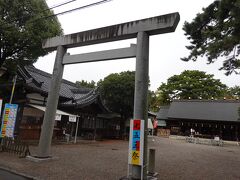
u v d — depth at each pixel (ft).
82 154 39.04
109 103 79.25
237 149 78.54
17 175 22.88
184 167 32.96
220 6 27.22
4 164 26.58
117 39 29.12
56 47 34.71
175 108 140.15
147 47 25.70
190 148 67.87
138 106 23.88
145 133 23.22
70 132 64.80
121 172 26.63
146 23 25.67
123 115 84.84
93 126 77.87
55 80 32.35
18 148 32.94
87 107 70.79
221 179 26.68
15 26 40.65
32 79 54.19
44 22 42.29
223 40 26.96
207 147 78.33
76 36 31.86
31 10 41.75
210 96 150.30
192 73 157.48
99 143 63.62
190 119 127.24
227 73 33.04
